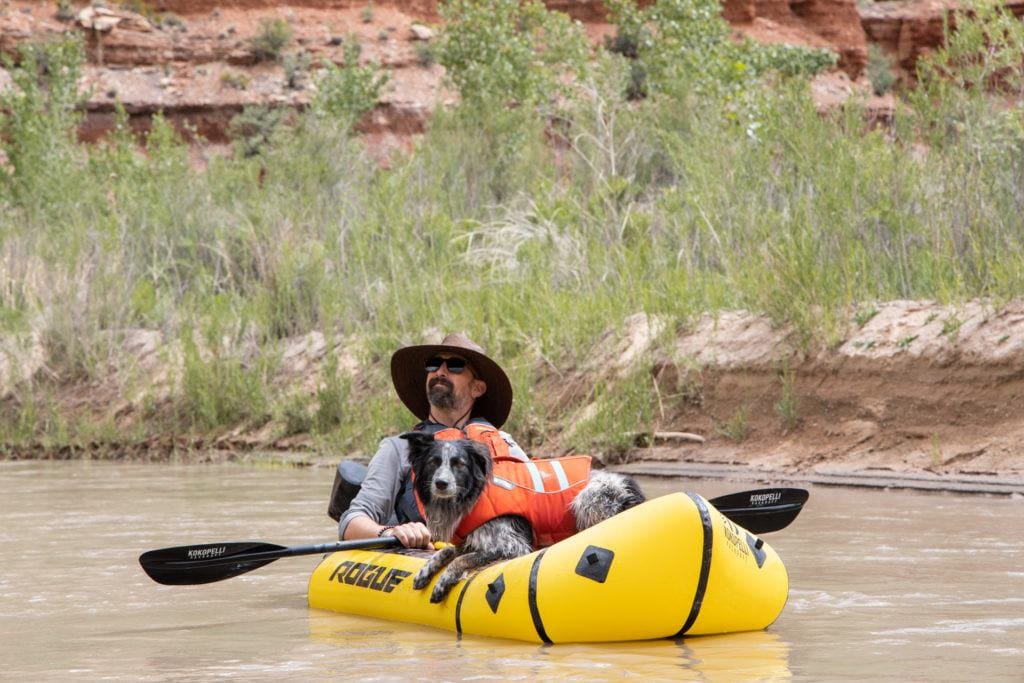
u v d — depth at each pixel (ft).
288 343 76.38
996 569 30.30
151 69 184.03
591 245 72.13
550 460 26.35
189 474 60.34
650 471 52.95
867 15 231.71
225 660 22.82
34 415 75.77
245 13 193.36
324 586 28.55
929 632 23.63
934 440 48.34
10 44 176.35
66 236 87.04
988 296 52.42
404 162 89.92
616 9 115.96
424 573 26.12
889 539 35.14
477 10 113.19
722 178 66.03
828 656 21.81
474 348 28.89
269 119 176.35
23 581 31.86
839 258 57.00
